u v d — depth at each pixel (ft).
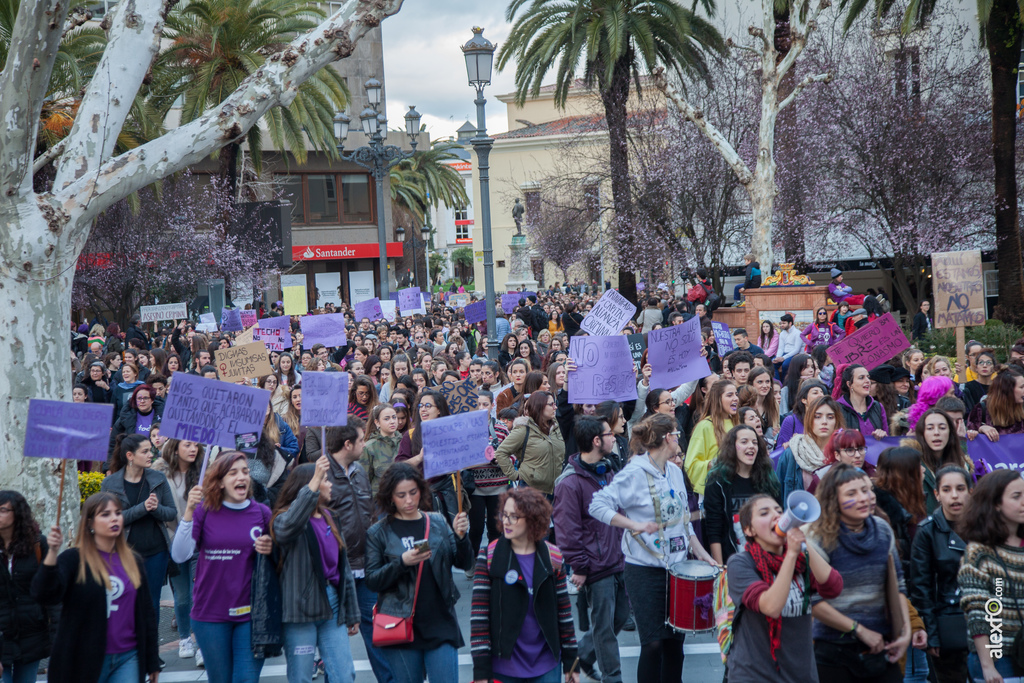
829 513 14.30
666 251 92.48
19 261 24.09
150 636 17.10
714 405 22.95
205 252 97.96
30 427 18.99
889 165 85.05
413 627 16.58
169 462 23.32
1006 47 70.28
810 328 58.59
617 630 21.09
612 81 87.45
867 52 89.86
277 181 142.41
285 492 17.62
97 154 25.26
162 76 90.68
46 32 23.13
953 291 39.73
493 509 26.96
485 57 48.19
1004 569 14.62
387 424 24.84
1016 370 23.91
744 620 13.67
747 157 91.35
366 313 65.36
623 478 18.75
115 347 64.80
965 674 16.06
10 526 17.52
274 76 25.35
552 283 181.78
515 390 33.45
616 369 27.40
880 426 24.97
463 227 348.38
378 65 166.91
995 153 72.38
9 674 17.51
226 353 31.58
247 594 17.79
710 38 84.53
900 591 14.85
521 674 15.79
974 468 22.36
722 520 19.22
